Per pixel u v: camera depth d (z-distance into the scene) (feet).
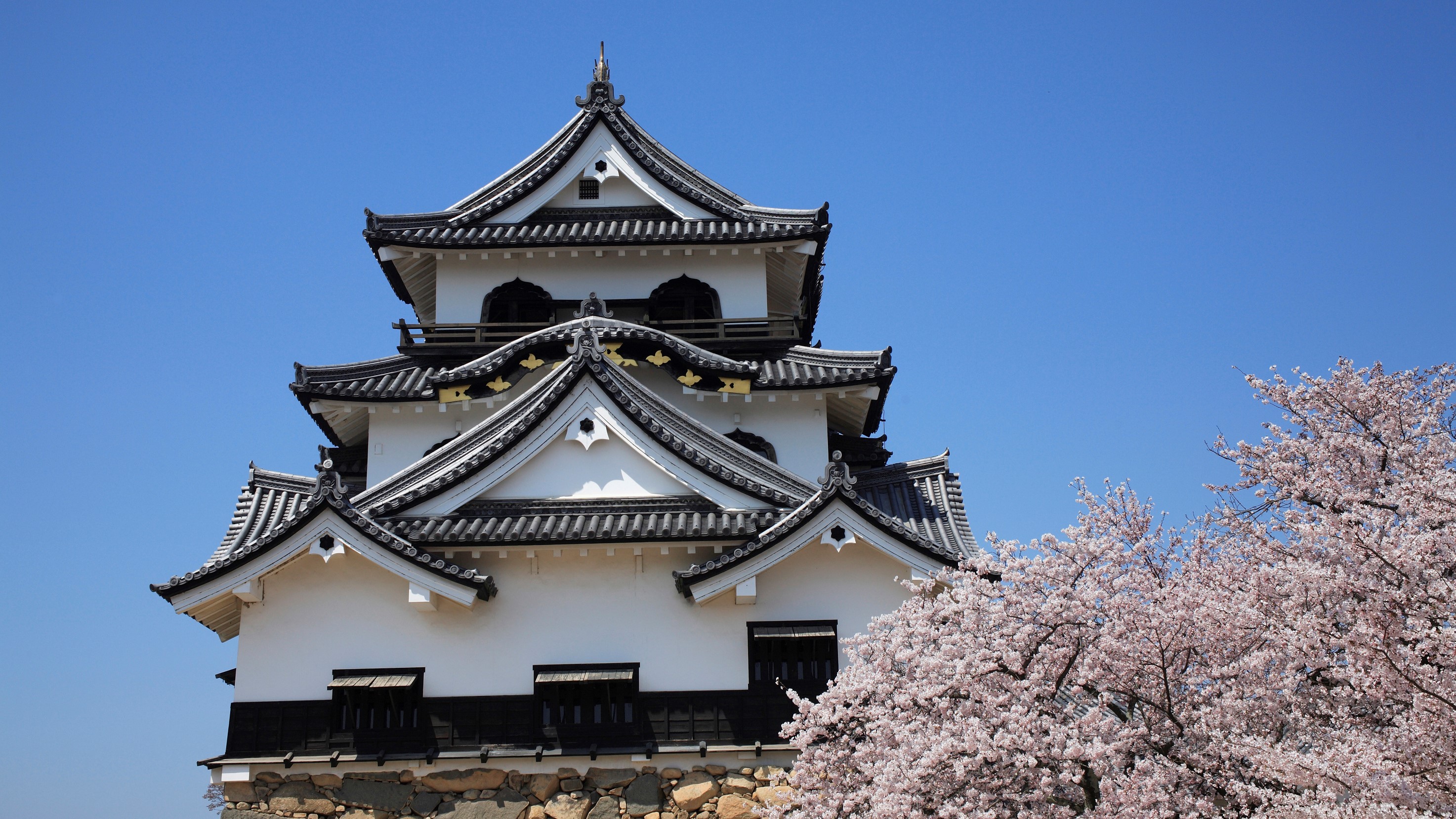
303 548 62.75
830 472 63.87
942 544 69.15
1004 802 45.55
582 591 65.72
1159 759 43.68
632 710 63.82
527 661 64.49
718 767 62.44
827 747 51.96
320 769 61.77
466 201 96.58
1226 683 45.73
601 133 94.38
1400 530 42.06
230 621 67.92
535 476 67.92
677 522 65.41
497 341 85.92
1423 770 38.19
